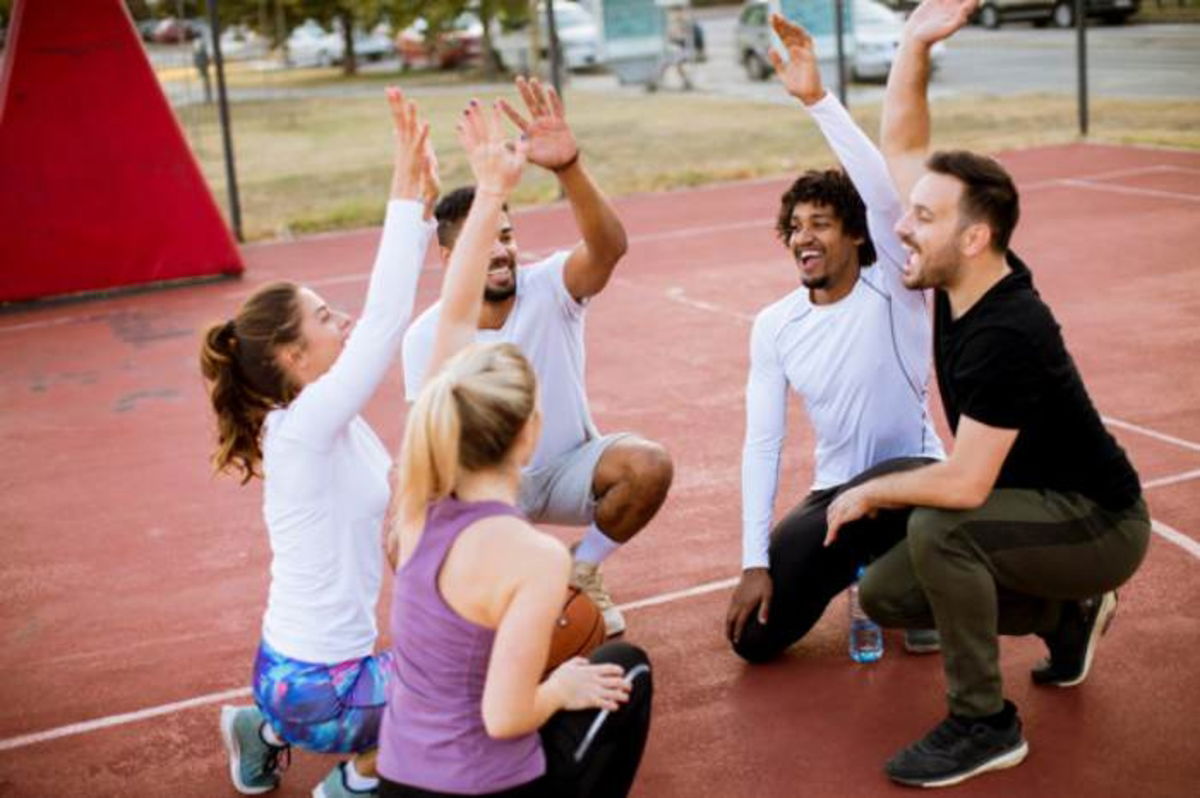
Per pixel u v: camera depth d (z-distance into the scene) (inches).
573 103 1052.5
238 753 164.2
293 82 1498.5
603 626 157.1
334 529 143.1
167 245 498.3
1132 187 552.4
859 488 160.9
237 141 970.1
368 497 145.8
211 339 144.7
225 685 195.6
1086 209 515.5
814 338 182.7
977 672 154.2
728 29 1691.7
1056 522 151.9
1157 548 215.6
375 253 543.2
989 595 152.9
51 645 212.7
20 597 232.5
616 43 1106.7
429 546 115.5
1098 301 382.6
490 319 183.0
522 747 118.1
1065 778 154.9
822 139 772.6
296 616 144.2
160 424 334.6
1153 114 744.3
